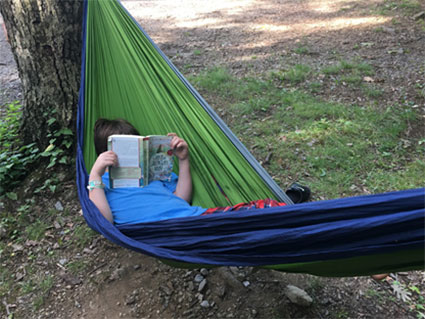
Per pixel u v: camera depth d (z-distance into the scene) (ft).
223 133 7.98
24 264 8.07
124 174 6.89
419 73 14.82
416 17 20.21
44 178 9.79
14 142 10.47
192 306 7.14
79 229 8.75
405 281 7.31
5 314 7.11
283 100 13.69
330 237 4.74
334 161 10.62
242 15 25.17
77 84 9.99
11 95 16.21
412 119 12.04
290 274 7.59
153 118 8.52
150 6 29.50
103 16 9.00
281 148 11.28
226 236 5.47
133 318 7.00
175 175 7.72
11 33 9.82
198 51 19.19
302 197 8.43
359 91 14.02
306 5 25.58
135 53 9.00
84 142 8.14
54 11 9.42
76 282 7.65
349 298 7.07
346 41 18.75
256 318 6.88
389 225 4.42
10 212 9.22
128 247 5.70
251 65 17.08
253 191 7.30
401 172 10.01
